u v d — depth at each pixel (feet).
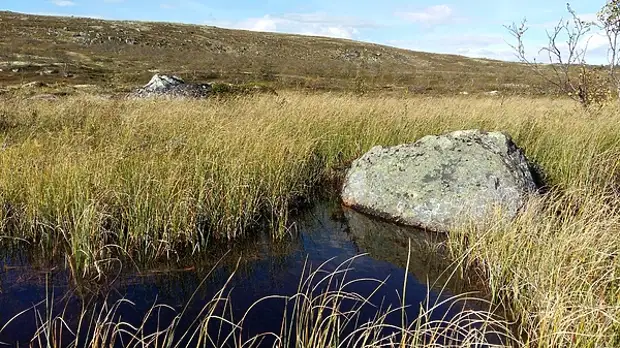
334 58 222.69
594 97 35.40
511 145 22.68
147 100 42.70
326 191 26.22
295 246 18.58
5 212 17.52
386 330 12.17
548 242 14.17
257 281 15.14
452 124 31.94
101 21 237.45
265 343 11.44
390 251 18.20
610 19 33.30
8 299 13.20
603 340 10.15
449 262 17.02
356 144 30.07
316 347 10.87
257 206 20.75
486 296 14.30
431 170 21.66
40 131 27.73
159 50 189.67
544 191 22.04
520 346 11.20
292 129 28.99
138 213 16.90
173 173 18.67
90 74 107.55
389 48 272.92
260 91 56.13
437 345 10.10
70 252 16.39
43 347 10.87
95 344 9.75
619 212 15.51
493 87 101.50
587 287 11.88
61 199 17.30
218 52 205.57
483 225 17.29
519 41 36.70
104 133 25.79
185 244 17.52
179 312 12.90
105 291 14.03
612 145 25.68
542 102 46.70
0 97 46.57
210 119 28.43
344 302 13.60
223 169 20.58
